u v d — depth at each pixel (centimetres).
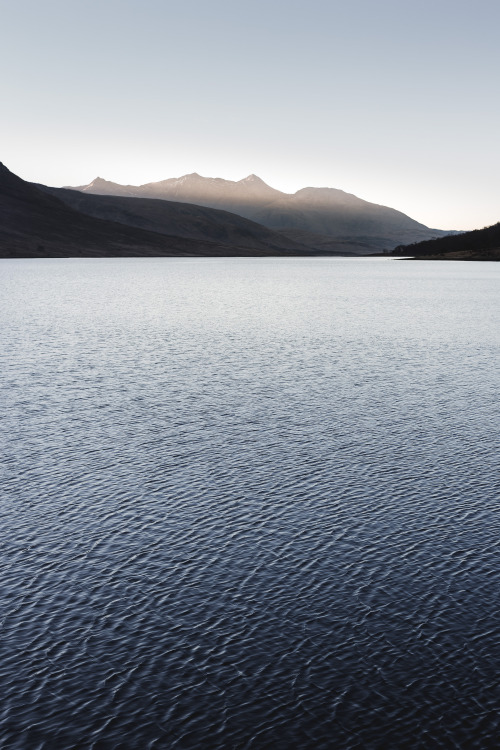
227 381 5856
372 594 2447
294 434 4272
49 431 4378
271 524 3005
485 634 2208
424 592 2455
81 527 2994
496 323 10119
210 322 10275
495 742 1800
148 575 2597
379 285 19375
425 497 3272
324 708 1917
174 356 7150
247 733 1841
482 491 3331
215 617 2327
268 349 7612
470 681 2006
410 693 1966
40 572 2623
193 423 4541
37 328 9431
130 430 4391
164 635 2236
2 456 3897
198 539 2877
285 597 2438
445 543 2816
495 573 2577
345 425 4450
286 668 2073
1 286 17712
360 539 2859
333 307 12738
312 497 3288
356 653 2134
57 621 2314
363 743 1805
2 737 1831
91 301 13750
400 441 4103
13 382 5844
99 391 5494
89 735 1841
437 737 1817
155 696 1970
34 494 3350
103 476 3578
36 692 1988
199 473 3609
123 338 8494
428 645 2161
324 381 5834
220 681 2027
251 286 18688
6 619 2323
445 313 11625
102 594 2472
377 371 6269
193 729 1856
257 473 3600
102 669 2080
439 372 6212
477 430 4303
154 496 3316
